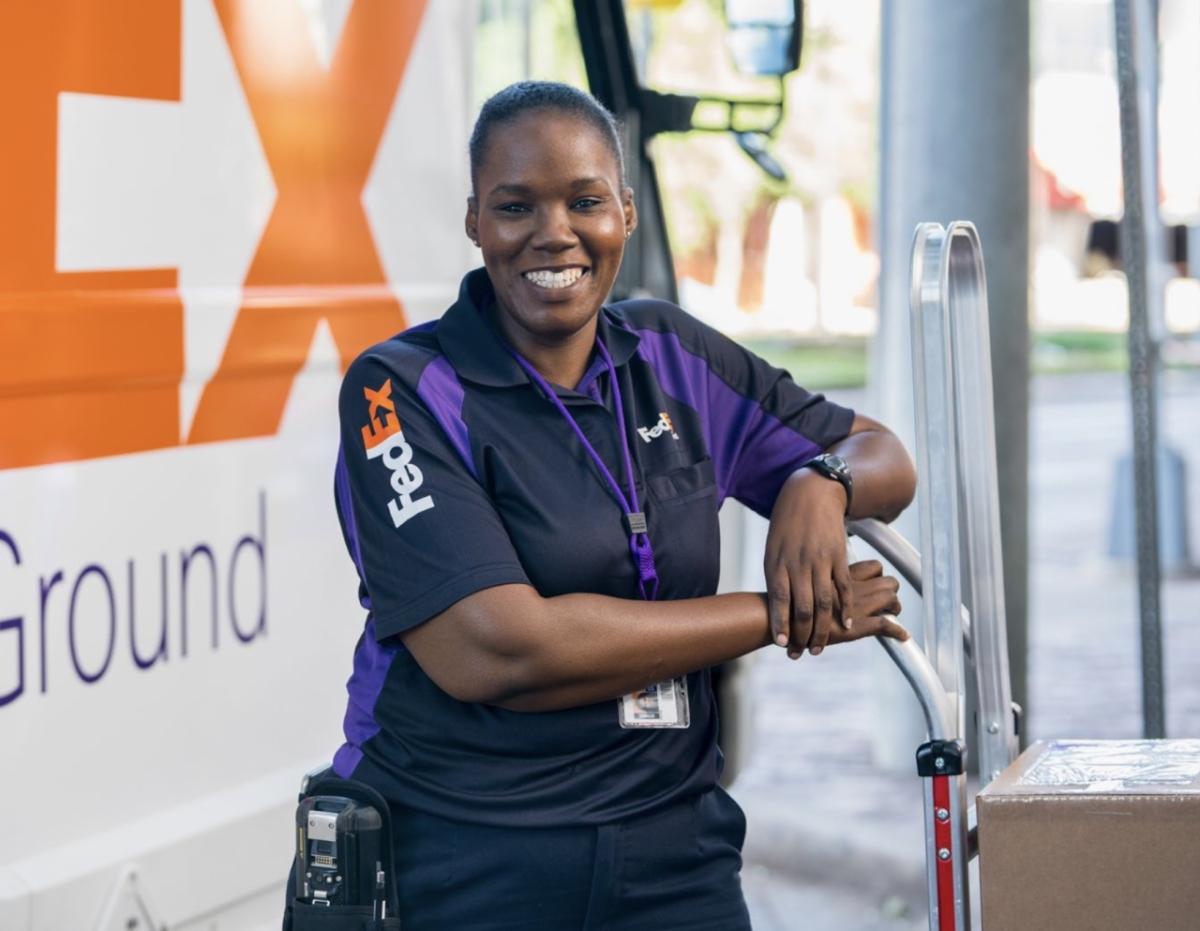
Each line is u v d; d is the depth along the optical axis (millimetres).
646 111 4395
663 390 2443
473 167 2305
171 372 2826
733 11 4441
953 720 2283
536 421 2277
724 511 4367
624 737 2262
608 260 2289
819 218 25125
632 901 2271
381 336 3291
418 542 2186
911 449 6035
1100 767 2205
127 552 2768
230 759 2990
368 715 2314
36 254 2590
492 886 2232
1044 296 30141
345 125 3201
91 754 2715
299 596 3125
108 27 2701
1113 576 10367
